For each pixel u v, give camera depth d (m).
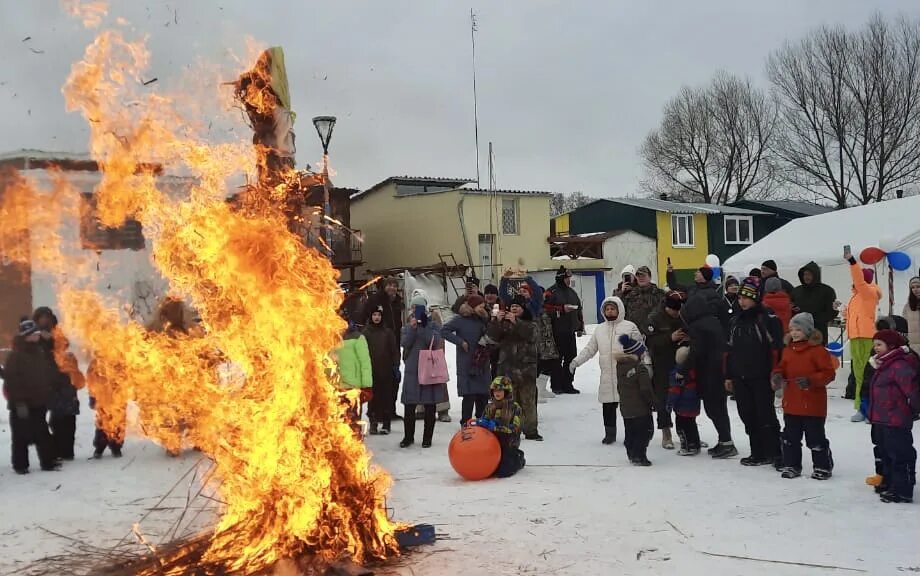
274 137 4.91
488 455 6.94
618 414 10.73
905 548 4.79
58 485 7.05
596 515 5.75
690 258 38.69
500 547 5.02
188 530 5.41
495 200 33.66
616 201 39.66
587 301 36.03
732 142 49.62
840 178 40.91
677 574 4.46
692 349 7.76
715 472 7.11
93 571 4.64
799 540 5.02
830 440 8.34
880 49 38.94
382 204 35.94
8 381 7.79
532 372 9.06
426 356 8.80
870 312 9.58
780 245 18.00
